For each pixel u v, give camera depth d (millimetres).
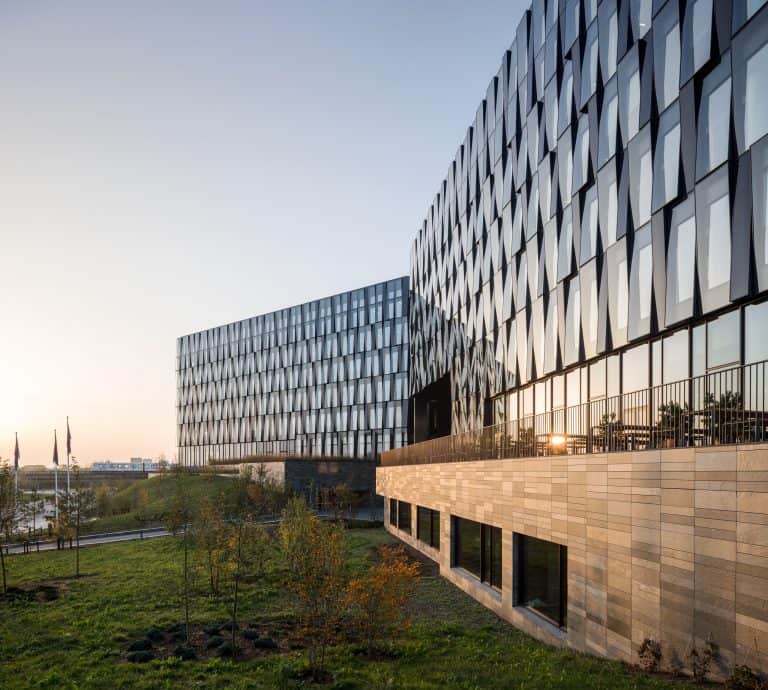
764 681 8844
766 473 8984
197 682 13617
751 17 12852
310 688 13016
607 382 19406
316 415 89625
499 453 22109
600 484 13812
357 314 85625
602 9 20000
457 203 39375
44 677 13883
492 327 31062
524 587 19016
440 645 16484
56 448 67125
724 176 13578
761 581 9016
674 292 15492
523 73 27734
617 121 18766
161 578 26547
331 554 17188
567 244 22312
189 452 119312
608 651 13375
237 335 109188
